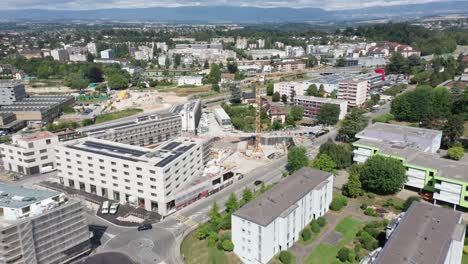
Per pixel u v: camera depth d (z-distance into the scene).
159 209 149.50
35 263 101.50
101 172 162.12
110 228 138.75
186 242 128.75
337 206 145.62
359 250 117.88
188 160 166.25
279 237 117.88
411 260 92.12
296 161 179.50
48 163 195.88
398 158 164.88
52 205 106.69
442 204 148.38
